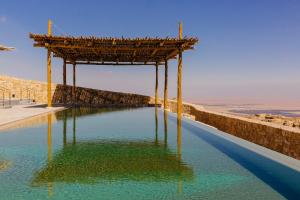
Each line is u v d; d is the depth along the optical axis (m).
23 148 7.05
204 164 5.85
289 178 4.95
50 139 8.22
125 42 14.37
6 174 5.00
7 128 9.91
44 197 4.01
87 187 4.42
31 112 14.02
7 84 23.81
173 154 6.67
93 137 8.68
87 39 13.99
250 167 5.63
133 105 23.44
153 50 16.56
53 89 24.52
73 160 6.01
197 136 9.08
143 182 4.70
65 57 20.36
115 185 4.53
